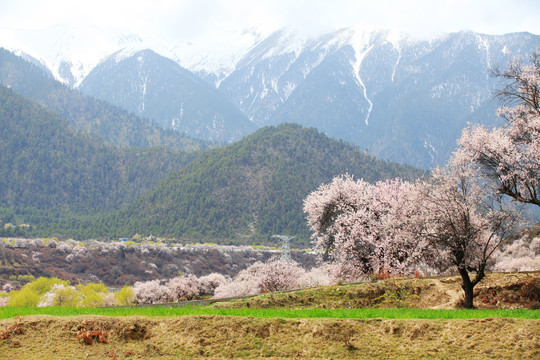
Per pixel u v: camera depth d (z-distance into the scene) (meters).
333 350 18.81
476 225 28.58
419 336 19.48
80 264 152.75
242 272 86.44
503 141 30.61
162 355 18.70
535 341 18.33
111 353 18.55
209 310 22.97
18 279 132.25
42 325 19.64
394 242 36.75
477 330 19.38
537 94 32.28
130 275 150.38
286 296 30.44
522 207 28.83
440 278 32.50
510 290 29.83
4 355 17.98
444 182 29.58
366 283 32.56
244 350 18.95
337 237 41.72
